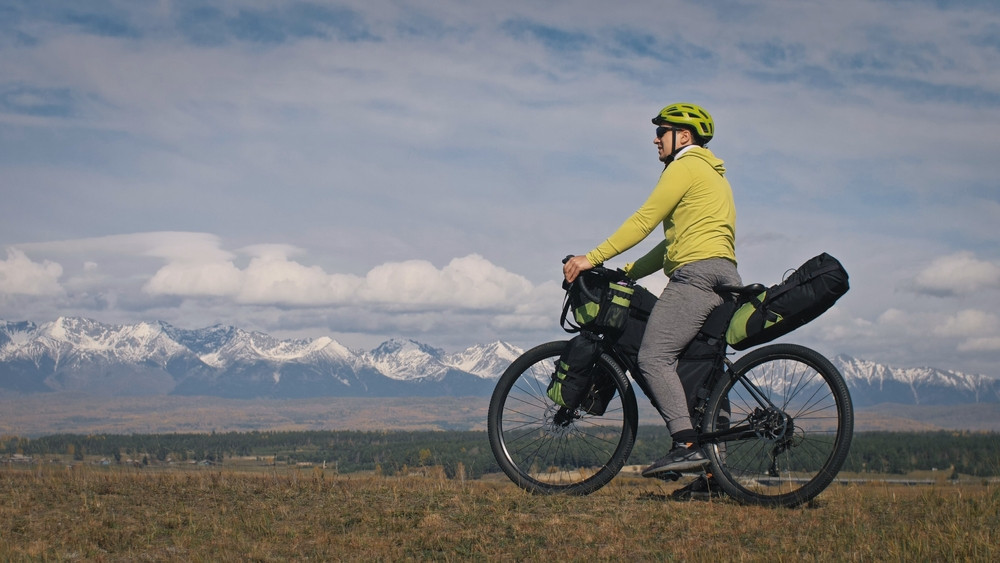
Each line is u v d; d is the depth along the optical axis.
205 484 6.75
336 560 4.43
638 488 6.54
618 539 4.81
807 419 5.50
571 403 5.99
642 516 5.32
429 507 5.65
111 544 4.70
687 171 5.70
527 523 5.18
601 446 6.12
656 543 4.73
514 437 6.30
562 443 6.20
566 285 6.08
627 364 6.02
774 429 5.52
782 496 5.54
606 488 6.50
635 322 5.93
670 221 5.86
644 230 5.71
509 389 6.34
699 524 5.12
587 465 6.14
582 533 4.93
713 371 5.76
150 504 5.84
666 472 5.82
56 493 6.25
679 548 4.58
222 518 5.36
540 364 6.30
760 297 5.52
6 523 5.18
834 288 5.26
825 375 5.46
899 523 5.07
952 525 4.79
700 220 5.68
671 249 5.83
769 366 5.65
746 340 5.57
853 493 6.18
